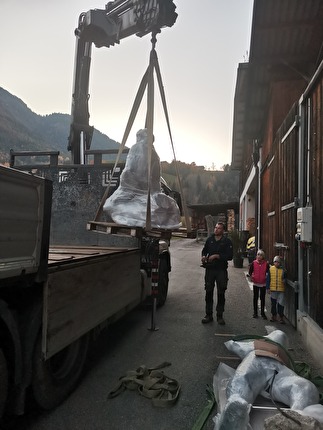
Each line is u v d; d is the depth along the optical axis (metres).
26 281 3.04
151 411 3.50
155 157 5.35
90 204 6.52
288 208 6.68
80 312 3.79
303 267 5.92
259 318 6.89
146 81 4.57
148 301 7.24
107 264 4.57
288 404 3.04
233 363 4.64
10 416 3.34
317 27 7.70
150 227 4.44
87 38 7.21
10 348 2.92
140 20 5.30
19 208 2.81
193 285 10.41
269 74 9.88
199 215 39.44
